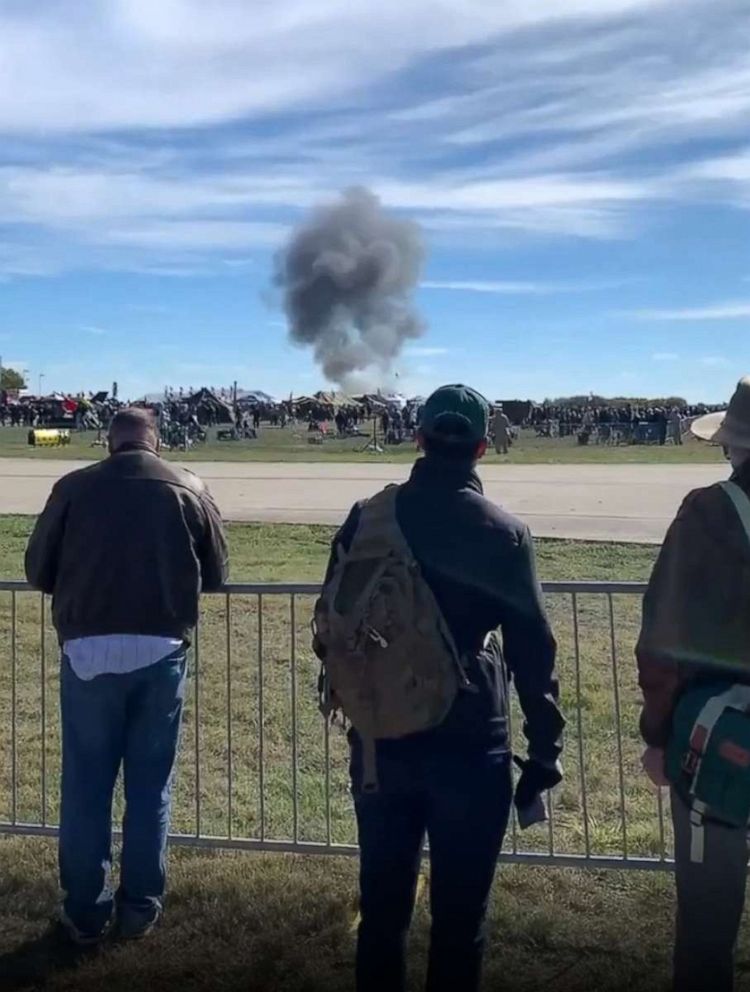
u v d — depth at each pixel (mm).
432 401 3367
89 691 4336
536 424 65500
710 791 2959
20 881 4980
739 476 3146
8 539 17266
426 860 5012
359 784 3299
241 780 6527
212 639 10008
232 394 77375
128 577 4316
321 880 4957
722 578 3035
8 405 77188
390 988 3334
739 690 3027
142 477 4422
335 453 44656
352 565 3268
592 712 7711
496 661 3316
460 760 3197
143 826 4418
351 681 3166
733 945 3145
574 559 14812
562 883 4922
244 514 20734
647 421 55250
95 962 4254
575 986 4027
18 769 6750
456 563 3199
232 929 4484
